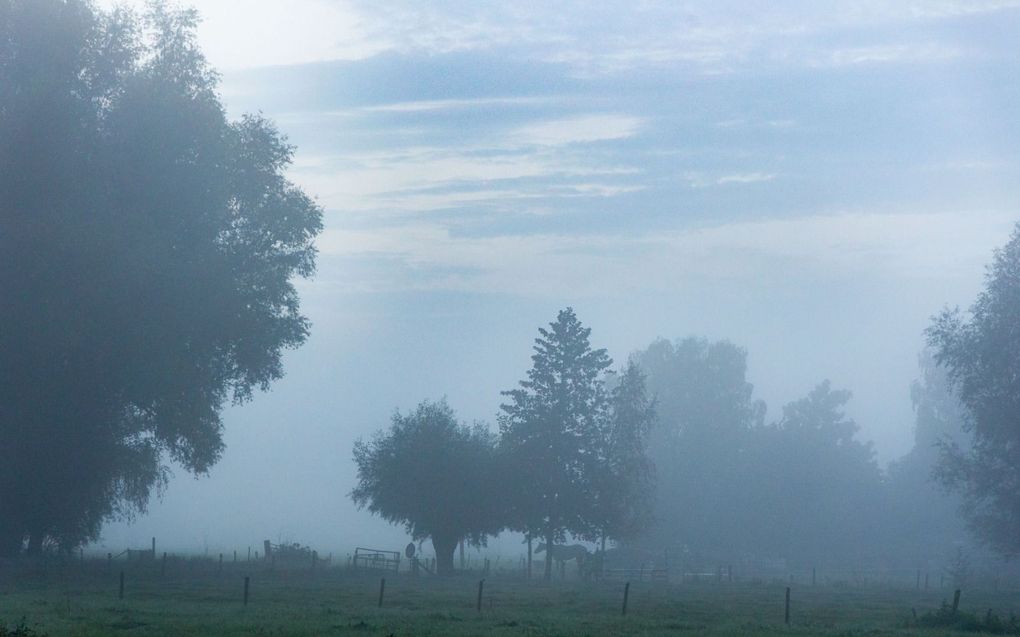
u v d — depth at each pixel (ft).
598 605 136.98
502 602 140.05
